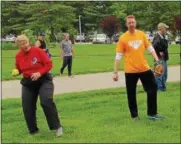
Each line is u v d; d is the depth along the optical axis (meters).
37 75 7.82
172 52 36.25
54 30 61.75
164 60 13.34
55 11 61.59
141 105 10.95
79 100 12.09
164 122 8.95
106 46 53.44
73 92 13.65
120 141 7.54
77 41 78.56
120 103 11.39
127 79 9.20
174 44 52.62
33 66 7.95
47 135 8.12
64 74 19.73
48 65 7.95
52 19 61.78
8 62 27.94
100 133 8.16
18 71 8.12
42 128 8.69
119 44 9.10
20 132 8.40
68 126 8.77
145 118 9.38
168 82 15.68
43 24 61.34
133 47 9.02
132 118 9.30
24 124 9.12
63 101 12.00
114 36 70.88
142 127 8.57
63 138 7.86
